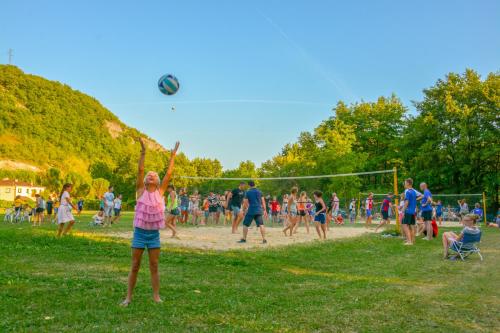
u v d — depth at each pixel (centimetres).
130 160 7006
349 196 3853
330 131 4244
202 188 5044
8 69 15138
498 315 492
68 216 1201
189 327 419
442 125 3572
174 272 714
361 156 4009
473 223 972
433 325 448
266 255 944
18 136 11988
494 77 3544
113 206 1989
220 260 852
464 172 3422
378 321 457
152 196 504
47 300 500
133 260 502
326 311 491
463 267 864
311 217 2488
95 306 484
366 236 1517
